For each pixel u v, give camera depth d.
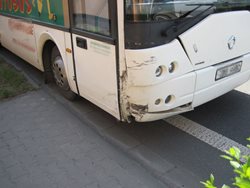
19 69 6.46
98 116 4.38
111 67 3.29
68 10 3.80
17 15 5.61
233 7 3.54
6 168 3.48
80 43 3.72
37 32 4.89
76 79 4.07
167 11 2.93
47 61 5.22
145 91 3.07
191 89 3.33
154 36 2.92
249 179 1.42
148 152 3.58
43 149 3.77
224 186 1.50
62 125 4.28
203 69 3.38
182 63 3.14
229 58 3.66
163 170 3.27
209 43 3.33
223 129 4.00
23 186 3.19
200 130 3.99
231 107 4.54
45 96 5.20
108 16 3.14
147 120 3.29
